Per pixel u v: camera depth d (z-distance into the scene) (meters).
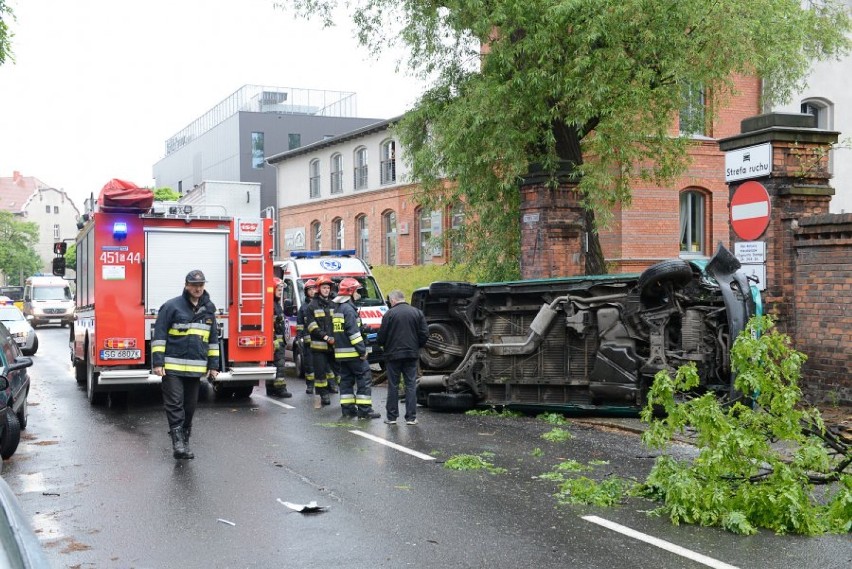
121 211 12.90
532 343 12.04
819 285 10.78
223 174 63.06
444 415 12.41
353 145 38.28
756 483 7.00
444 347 12.98
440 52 16.42
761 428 7.18
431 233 32.41
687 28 14.96
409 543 6.18
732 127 22.94
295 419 12.10
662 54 14.76
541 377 12.08
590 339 11.74
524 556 5.86
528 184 15.90
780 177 11.15
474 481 8.07
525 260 16.05
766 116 11.34
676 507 6.67
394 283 29.48
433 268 28.69
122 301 12.88
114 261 12.87
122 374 12.73
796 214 11.09
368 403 12.20
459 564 5.71
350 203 38.62
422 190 18.61
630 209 21.86
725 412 9.13
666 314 10.79
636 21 14.05
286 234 45.09
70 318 42.69
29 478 8.38
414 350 11.53
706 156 22.66
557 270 15.58
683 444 9.69
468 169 16.36
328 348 13.41
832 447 7.52
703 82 15.26
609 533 6.37
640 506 7.16
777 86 18.47
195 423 11.75
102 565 5.80
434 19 15.73
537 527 6.54
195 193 50.84
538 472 8.45
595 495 7.29
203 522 6.79
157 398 14.64
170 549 6.11
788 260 11.16
